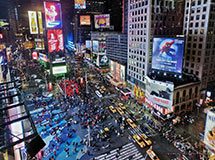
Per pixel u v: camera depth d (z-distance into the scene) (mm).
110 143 42969
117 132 47125
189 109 56156
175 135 45031
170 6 62688
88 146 41906
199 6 56844
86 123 51625
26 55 148000
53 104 64188
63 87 75500
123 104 64188
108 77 92875
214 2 54062
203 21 55906
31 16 95562
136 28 67000
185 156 37812
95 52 112812
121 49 85188
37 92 75188
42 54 102562
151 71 60438
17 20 189250
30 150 10562
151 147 39531
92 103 65188
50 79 88000
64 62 87188
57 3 75562
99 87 81812
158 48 54688
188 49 62406
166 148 40719
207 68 58938
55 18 77250
